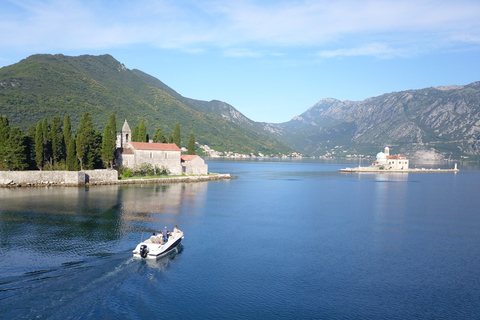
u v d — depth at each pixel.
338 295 40.19
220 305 36.88
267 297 39.12
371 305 38.19
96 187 111.69
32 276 39.97
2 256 45.94
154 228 63.28
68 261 44.78
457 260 52.44
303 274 45.66
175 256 50.59
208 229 66.25
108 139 131.38
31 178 107.94
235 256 51.50
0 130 112.12
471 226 74.50
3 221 63.97
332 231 68.19
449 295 40.91
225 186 138.62
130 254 48.00
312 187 149.25
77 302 35.00
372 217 83.06
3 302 34.12
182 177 144.12
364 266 49.19
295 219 78.56
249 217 78.81
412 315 36.41
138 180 128.12
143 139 157.88
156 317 33.88
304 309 36.91
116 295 37.16
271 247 56.44
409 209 95.06
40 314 32.38
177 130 175.38
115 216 71.00
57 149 123.31
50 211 73.06
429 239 63.78
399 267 49.12
